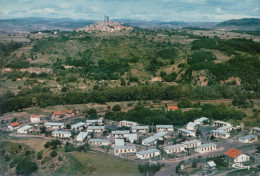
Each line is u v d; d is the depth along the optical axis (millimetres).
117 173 118062
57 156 139500
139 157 134625
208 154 140125
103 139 158375
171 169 121688
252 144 153250
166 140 159375
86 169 122125
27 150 149750
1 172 134625
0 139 163375
